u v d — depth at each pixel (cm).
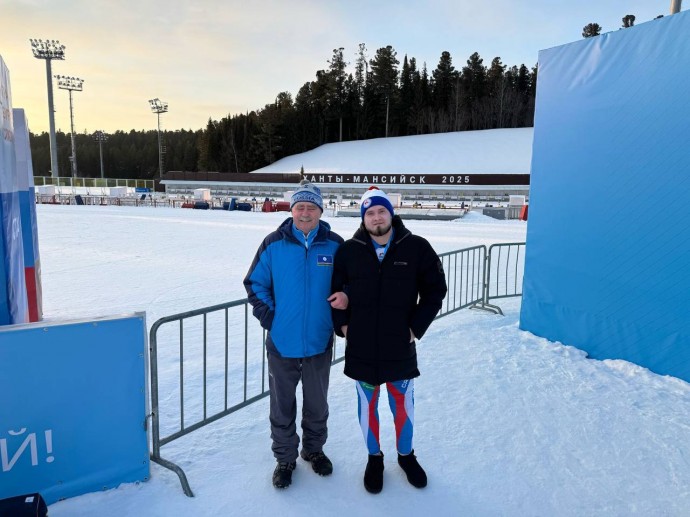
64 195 3509
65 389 225
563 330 470
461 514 231
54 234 1502
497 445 290
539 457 277
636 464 269
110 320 232
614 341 423
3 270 276
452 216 2323
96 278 832
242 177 4741
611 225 415
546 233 478
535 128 480
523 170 4588
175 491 244
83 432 232
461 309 626
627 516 228
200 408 345
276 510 232
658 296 386
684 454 278
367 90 7562
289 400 257
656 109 374
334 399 357
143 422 247
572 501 239
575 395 356
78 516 222
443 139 5931
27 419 219
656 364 392
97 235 1489
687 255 364
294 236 253
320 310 254
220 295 708
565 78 445
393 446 293
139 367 243
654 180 380
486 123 7244
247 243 1329
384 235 245
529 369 407
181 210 2745
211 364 434
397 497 243
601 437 297
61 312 609
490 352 449
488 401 347
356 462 275
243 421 324
